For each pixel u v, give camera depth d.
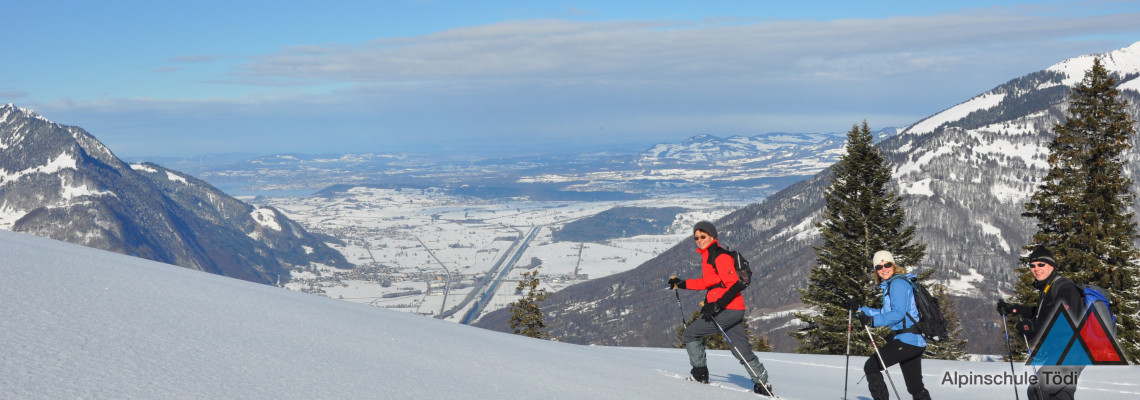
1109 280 26.69
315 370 4.70
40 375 3.24
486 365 6.57
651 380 7.50
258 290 8.52
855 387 9.38
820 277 31.27
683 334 7.97
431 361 6.18
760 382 7.52
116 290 5.84
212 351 4.55
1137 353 25.00
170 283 6.98
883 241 30.25
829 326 30.36
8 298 4.59
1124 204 27.42
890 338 6.89
